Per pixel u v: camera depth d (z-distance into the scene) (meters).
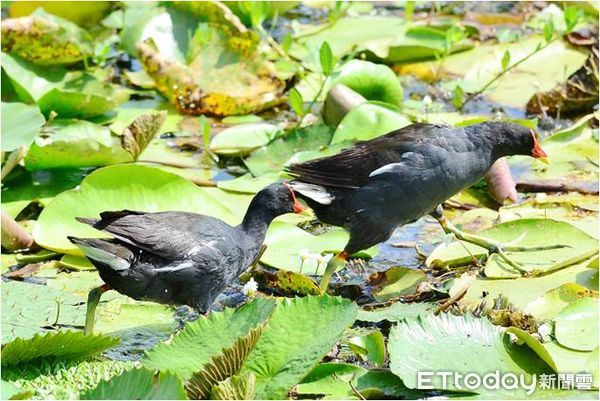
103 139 13.08
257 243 10.12
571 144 13.12
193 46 14.80
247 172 12.86
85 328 9.31
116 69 16.27
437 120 13.89
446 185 10.69
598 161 12.73
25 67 14.34
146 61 14.35
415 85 15.41
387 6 18.30
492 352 8.49
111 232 9.15
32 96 13.97
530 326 9.25
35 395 8.06
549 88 14.90
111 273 9.18
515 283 10.02
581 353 8.55
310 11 18.09
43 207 11.97
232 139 13.18
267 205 10.16
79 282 10.32
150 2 15.78
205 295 9.62
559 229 10.80
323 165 10.69
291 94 13.27
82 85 14.38
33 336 8.33
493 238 10.84
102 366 8.53
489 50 15.99
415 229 11.83
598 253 10.27
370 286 10.42
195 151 13.40
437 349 8.45
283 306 8.48
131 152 12.60
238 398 7.76
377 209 10.55
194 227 9.55
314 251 10.87
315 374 8.50
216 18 14.98
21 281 10.36
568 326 8.88
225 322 8.41
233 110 14.45
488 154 10.95
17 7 16.17
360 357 9.02
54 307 9.77
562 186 12.21
